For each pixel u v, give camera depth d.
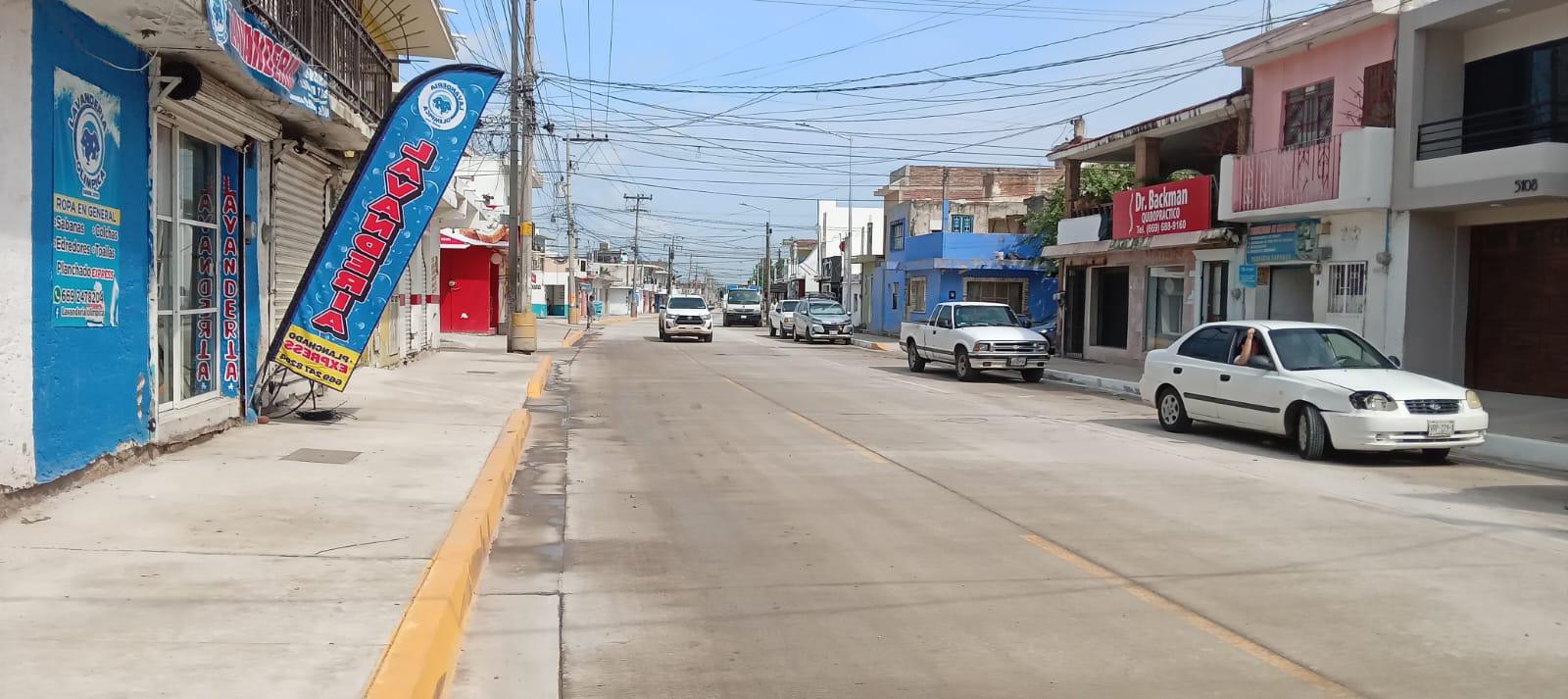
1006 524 8.05
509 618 5.64
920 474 10.29
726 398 17.91
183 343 9.48
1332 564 6.84
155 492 7.25
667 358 29.19
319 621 4.74
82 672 3.99
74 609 4.73
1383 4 17.81
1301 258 19.84
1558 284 16.42
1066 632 5.41
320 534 6.37
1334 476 10.45
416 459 9.41
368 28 17.23
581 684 4.67
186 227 9.49
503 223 41.62
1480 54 17.23
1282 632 5.41
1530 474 11.05
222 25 7.81
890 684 4.68
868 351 36.09
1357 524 8.12
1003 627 5.49
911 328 25.84
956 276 42.53
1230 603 5.93
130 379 8.00
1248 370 12.56
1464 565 6.83
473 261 40.28
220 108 9.47
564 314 78.56
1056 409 17.08
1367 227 18.23
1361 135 17.59
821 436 13.10
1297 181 19.03
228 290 10.47
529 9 28.08
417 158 10.46
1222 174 21.11
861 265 57.75
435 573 5.61
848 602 5.95
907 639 5.30
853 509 8.59
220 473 8.12
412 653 4.37
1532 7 15.97
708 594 6.10
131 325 7.99
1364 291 18.34
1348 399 11.15
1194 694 4.56
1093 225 27.77
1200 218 22.22
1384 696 4.54
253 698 3.82
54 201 6.71
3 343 6.18
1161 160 29.25
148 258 8.27
